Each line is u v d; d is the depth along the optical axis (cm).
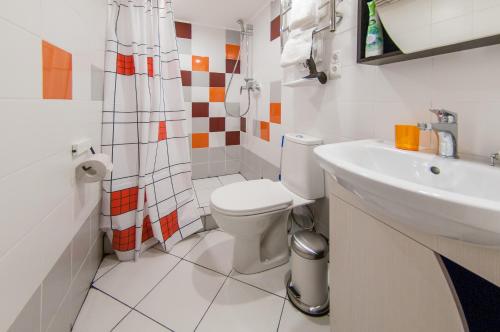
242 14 225
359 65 115
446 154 75
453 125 73
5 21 57
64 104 89
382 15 94
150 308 112
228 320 106
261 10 214
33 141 69
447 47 75
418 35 84
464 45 73
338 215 80
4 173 56
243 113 268
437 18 79
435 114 81
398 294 60
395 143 91
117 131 135
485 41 69
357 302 74
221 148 277
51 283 81
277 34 189
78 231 106
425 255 53
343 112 126
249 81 234
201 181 264
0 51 55
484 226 36
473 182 64
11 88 59
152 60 143
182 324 104
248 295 121
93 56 119
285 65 141
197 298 118
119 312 109
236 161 287
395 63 99
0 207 55
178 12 222
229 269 139
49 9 78
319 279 111
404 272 58
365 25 103
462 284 47
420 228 49
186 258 149
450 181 69
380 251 65
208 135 268
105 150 131
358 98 117
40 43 72
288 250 149
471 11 71
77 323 103
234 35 263
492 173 60
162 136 154
